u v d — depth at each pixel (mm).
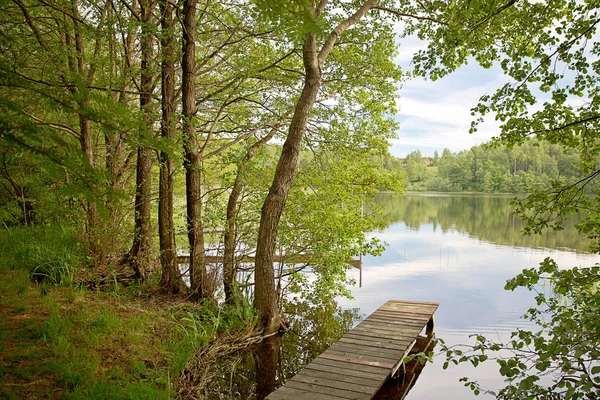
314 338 7969
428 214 35844
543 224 4531
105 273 8672
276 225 7586
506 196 61156
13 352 4582
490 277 13359
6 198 10180
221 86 9609
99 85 8547
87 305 6309
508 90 5016
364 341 6688
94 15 7785
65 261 7738
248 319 7324
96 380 4387
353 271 14383
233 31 8430
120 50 8625
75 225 9227
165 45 7996
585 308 3420
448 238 22078
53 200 9453
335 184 9352
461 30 5703
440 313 9781
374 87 9539
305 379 5266
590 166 4938
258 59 8797
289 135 7332
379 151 9680
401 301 9391
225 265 8594
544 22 5223
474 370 7012
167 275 8336
